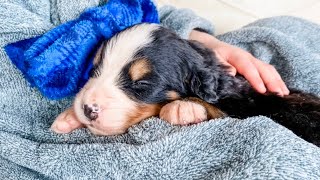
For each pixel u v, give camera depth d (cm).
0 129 36
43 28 37
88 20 35
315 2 63
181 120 32
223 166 29
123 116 33
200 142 30
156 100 34
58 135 35
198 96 35
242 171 27
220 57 39
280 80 39
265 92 37
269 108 35
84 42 35
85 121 33
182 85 35
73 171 31
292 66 43
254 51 46
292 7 63
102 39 37
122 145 30
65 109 37
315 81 42
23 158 33
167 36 36
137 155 29
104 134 33
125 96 34
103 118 32
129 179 30
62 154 32
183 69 35
